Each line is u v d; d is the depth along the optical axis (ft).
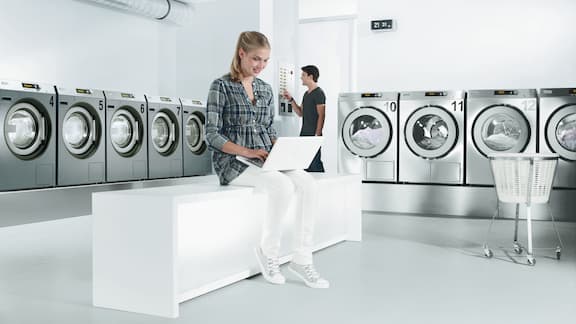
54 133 16.14
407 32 20.21
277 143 8.81
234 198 9.42
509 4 18.92
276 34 20.44
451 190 17.99
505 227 15.83
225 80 9.55
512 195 11.29
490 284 9.35
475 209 17.76
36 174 15.72
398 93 18.42
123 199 8.01
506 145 17.30
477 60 19.35
